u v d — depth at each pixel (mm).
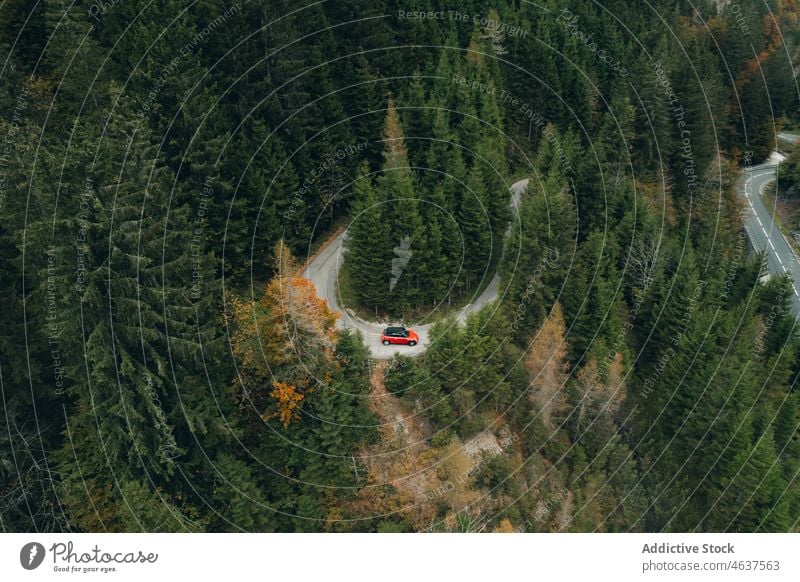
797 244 75750
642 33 81062
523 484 39938
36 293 32250
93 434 32719
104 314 29812
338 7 54531
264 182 45031
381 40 56500
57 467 33094
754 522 40094
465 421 41375
